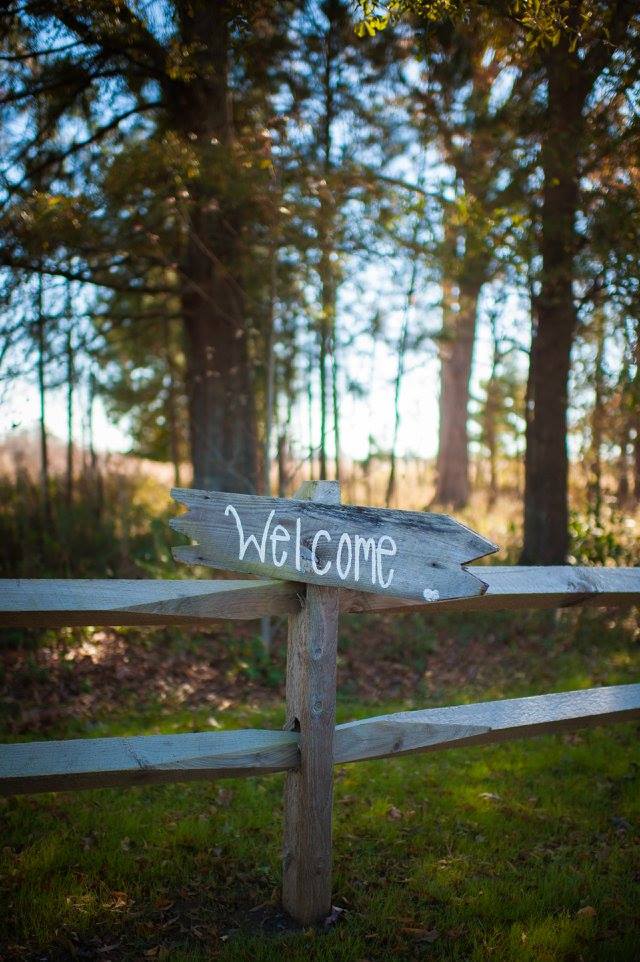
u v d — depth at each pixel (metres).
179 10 7.02
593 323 9.66
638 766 5.05
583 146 7.56
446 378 19.34
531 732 3.52
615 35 6.55
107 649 7.40
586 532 8.95
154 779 2.88
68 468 10.69
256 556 2.97
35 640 7.26
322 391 9.52
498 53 7.39
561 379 9.35
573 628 8.50
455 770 4.99
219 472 10.37
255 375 12.19
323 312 9.01
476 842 4.02
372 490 16.03
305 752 3.08
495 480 19.88
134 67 8.20
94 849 3.85
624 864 3.79
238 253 9.56
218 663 7.52
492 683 7.29
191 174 7.37
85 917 3.26
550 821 4.28
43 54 7.61
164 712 6.24
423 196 8.58
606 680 7.05
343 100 8.34
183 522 2.90
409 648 8.16
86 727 5.72
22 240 7.75
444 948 3.12
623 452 11.70
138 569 8.99
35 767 2.68
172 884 3.55
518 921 3.29
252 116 8.14
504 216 8.42
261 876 3.63
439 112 8.54
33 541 9.09
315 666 3.08
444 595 3.21
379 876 3.68
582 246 8.43
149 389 16.84
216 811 4.34
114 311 12.51
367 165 8.49
